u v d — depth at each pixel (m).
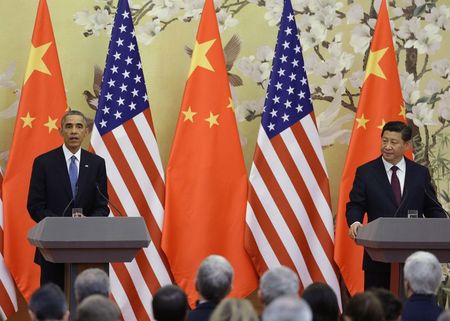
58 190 11.02
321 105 13.66
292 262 12.88
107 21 13.40
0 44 13.10
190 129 12.95
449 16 13.83
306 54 13.68
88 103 13.32
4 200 12.49
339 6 13.73
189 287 12.70
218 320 5.71
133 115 12.88
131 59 12.97
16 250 12.48
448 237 9.48
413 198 10.98
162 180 12.88
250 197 12.88
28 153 12.59
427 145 13.73
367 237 9.66
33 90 12.70
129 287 12.71
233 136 13.00
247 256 12.89
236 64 13.56
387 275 10.66
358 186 11.16
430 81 13.79
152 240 12.78
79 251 9.29
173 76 13.49
